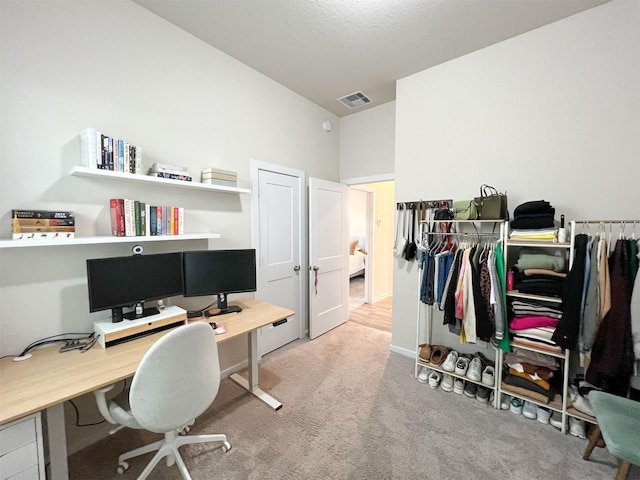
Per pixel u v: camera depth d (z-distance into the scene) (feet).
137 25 6.29
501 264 6.56
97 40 5.71
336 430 6.07
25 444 3.57
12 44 4.75
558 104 6.81
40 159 5.07
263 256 9.46
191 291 6.84
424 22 6.74
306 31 7.12
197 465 5.18
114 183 6.00
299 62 8.52
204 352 4.44
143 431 6.14
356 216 23.82
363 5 6.21
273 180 9.75
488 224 7.85
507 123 7.50
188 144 7.33
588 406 5.71
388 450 5.51
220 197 8.10
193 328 4.17
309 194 10.78
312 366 8.86
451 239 8.39
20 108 4.85
